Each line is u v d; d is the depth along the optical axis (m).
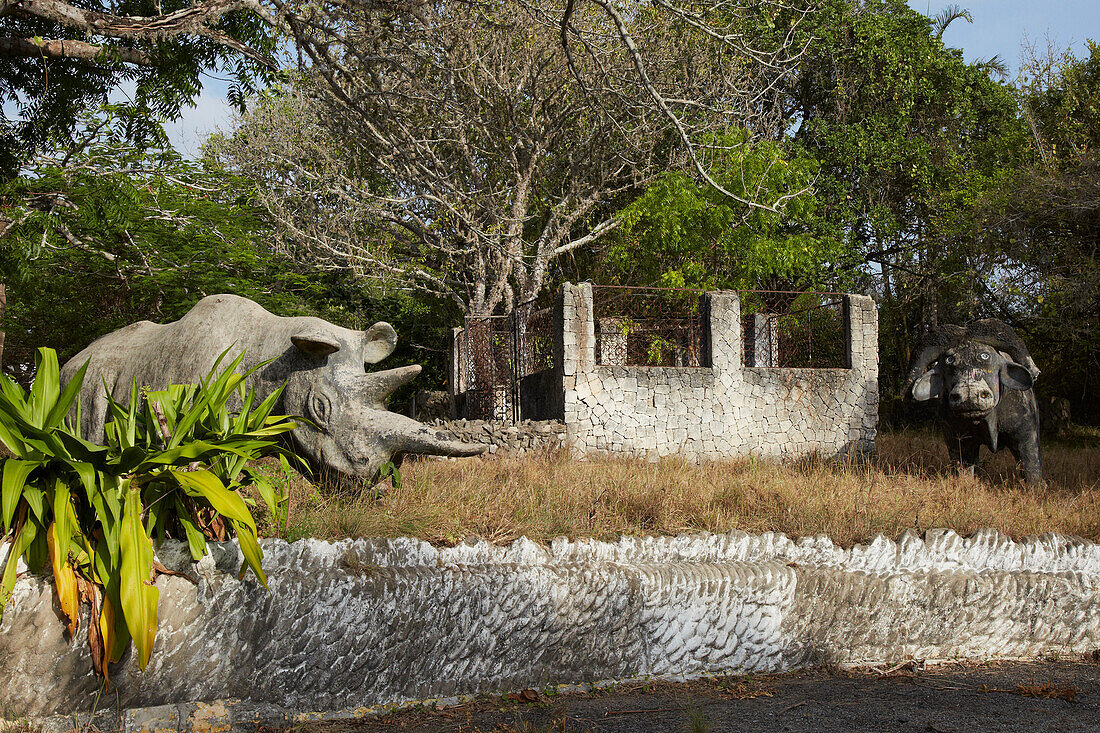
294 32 8.28
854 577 6.45
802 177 18.47
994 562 7.00
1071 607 6.91
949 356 10.25
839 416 14.47
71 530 4.36
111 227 10.25
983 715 4.93
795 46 21.47
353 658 5.08
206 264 14.27
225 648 4.81
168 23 7.35
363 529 5.70
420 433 6.21
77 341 14.43
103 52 8.21
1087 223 16.92
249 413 5.60
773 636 6.18
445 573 5.45
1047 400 20.05
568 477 8.53
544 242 20.44
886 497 8.30
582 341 13.38
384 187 20.50
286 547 5.11
